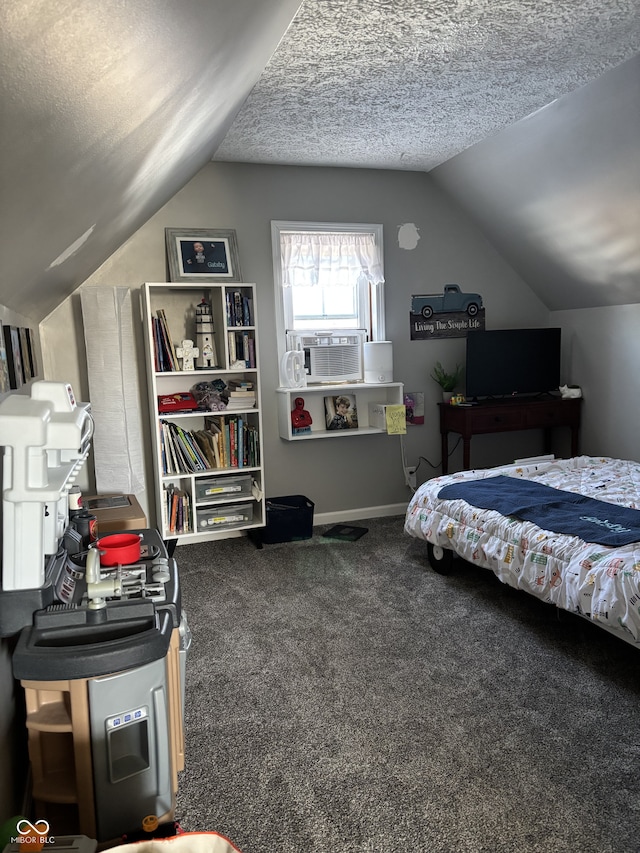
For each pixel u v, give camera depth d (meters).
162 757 1.59
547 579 2.67
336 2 2.26
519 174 4.15
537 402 4.83
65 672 1.45
